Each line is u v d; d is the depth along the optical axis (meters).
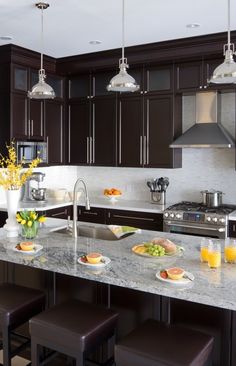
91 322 2.14
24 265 2.69
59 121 5.53
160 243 2.57
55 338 2.10
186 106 5.16
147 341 1.95
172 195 5.37
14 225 3.18
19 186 3.23
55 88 5.42
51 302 2.81
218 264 2.31
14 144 4.80
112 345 2.47
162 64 4.82
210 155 5.07
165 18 3.65
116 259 2.51
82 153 5.52
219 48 4.26
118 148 5.24
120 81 2.84
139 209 4.89
